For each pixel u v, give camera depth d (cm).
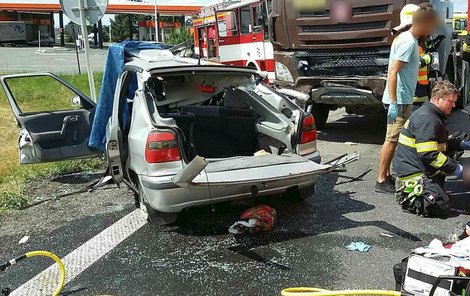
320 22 727
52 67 2553
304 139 462
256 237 420
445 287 244
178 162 405
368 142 763
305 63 753
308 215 463
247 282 345
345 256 379
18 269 383
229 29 1266
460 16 994
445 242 357
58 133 594
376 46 700
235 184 379
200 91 516
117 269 373
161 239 424
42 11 5316
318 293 272
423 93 563
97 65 2723
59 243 429
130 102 491
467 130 746
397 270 278
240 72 496
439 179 461
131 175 480
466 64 864
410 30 486
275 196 477
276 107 480
